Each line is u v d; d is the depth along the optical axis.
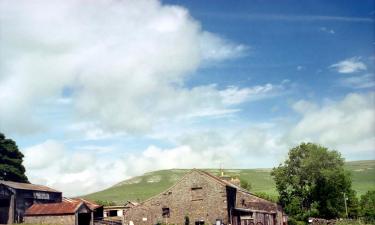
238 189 77.25
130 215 75.81
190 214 72.25
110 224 74.06
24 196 75.62
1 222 73.38
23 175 107.81
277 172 105.38
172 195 74.25
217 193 71.31
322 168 99.56
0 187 74.38
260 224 70.94
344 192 103.25
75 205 67.38
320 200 100.50
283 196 104.62
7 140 107.19
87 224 69.56
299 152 104.44
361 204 112.19
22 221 73.69
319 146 103.19
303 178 102.62
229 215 71.50
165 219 73.75
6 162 105.50
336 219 93.25
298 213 100.69
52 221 66.44
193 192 73.00
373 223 90.50
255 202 76.00
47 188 83.88
